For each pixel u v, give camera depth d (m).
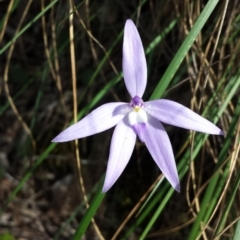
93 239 0.36
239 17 0.27
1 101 0.40
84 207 0.38
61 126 0.38
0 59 0.41
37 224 0.38
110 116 0.20
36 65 0.40
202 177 0.32
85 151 0.37
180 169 0.27
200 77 0.28
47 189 0.38
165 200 0.24
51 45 0.34
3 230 0.37
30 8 0.39
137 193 0.36
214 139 0.29
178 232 0.33
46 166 0.39
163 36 0.28
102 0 0.33
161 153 0.20
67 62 0.37
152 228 0.34
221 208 0.27
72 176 0.38
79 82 0.38
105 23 0.34
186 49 0.20
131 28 0.20
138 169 0.36
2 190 0.39
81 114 0.27
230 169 0.25
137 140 0.35
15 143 0.39
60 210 0.38
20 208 0.38
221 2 0.29
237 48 0.27
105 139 0.36
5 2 0.40
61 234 0.37
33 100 0.40
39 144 0.39
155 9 0.31
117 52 0.34
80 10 0.33
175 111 0.20
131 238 0.34
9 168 0.39
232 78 0.26
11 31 0.40
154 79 0.33
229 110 0.29
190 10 0.27
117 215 0.36
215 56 0.29
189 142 0.27
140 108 0.20
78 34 0.35
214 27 0.27
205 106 0.28
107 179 0.20
